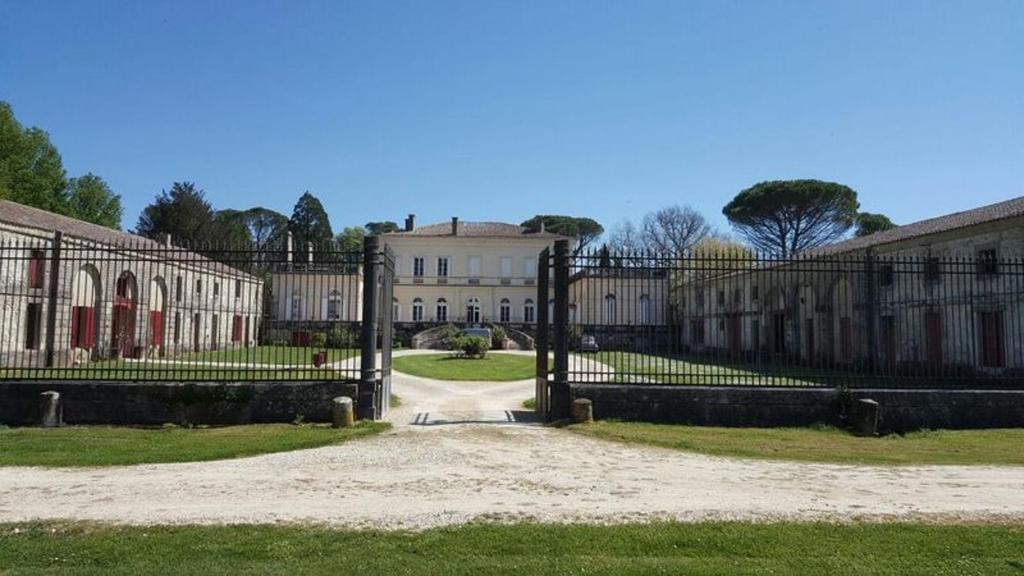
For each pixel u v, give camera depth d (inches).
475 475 334.3
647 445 418.6
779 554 216.4
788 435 461.4
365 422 484.1
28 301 924.6
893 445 430.9
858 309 1113.4
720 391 500.4
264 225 3745.1
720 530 241.6
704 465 363.3
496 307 2859.3
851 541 230.4
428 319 2842.0
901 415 497.0
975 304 919.7
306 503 278.2
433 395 719.7
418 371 1035.9
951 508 278.5
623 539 229.5
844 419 498.3
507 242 2876.5
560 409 507.2
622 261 516.7
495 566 200.1
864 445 429.4
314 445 409.4
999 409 503.8
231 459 371.2
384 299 554.9
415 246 2874.0
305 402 494.9
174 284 1360.7
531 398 695.7
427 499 286.7
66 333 990.4
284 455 382.0
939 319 981.2
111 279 1136.8
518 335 2026.3
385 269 551.2
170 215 2433.6
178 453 376.5
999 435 472.7
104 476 326.6
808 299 1215.6
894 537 235.0
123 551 213.6
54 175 1911.9
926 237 1003.9
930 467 363.3
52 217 1124.5
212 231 2466.8
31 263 862.5
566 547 221.0
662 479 328.8
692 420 499.2
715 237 2437.3
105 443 407.2
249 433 443.8
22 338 925.8
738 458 384.2
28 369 497.4
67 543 221.5
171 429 462.6
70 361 981.8
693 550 220.4
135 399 484.4
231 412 488.7
